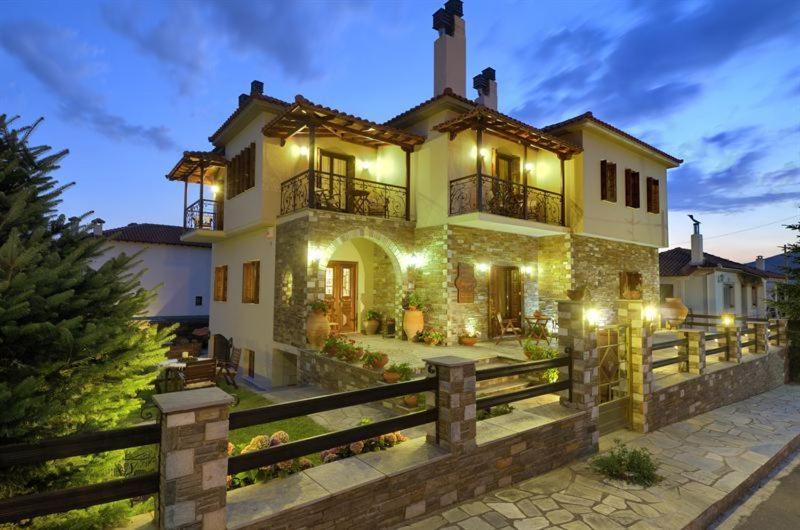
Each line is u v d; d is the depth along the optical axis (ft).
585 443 19.02
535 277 43.68
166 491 9.01
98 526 10.03
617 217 44.52
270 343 37.47
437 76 42.75
